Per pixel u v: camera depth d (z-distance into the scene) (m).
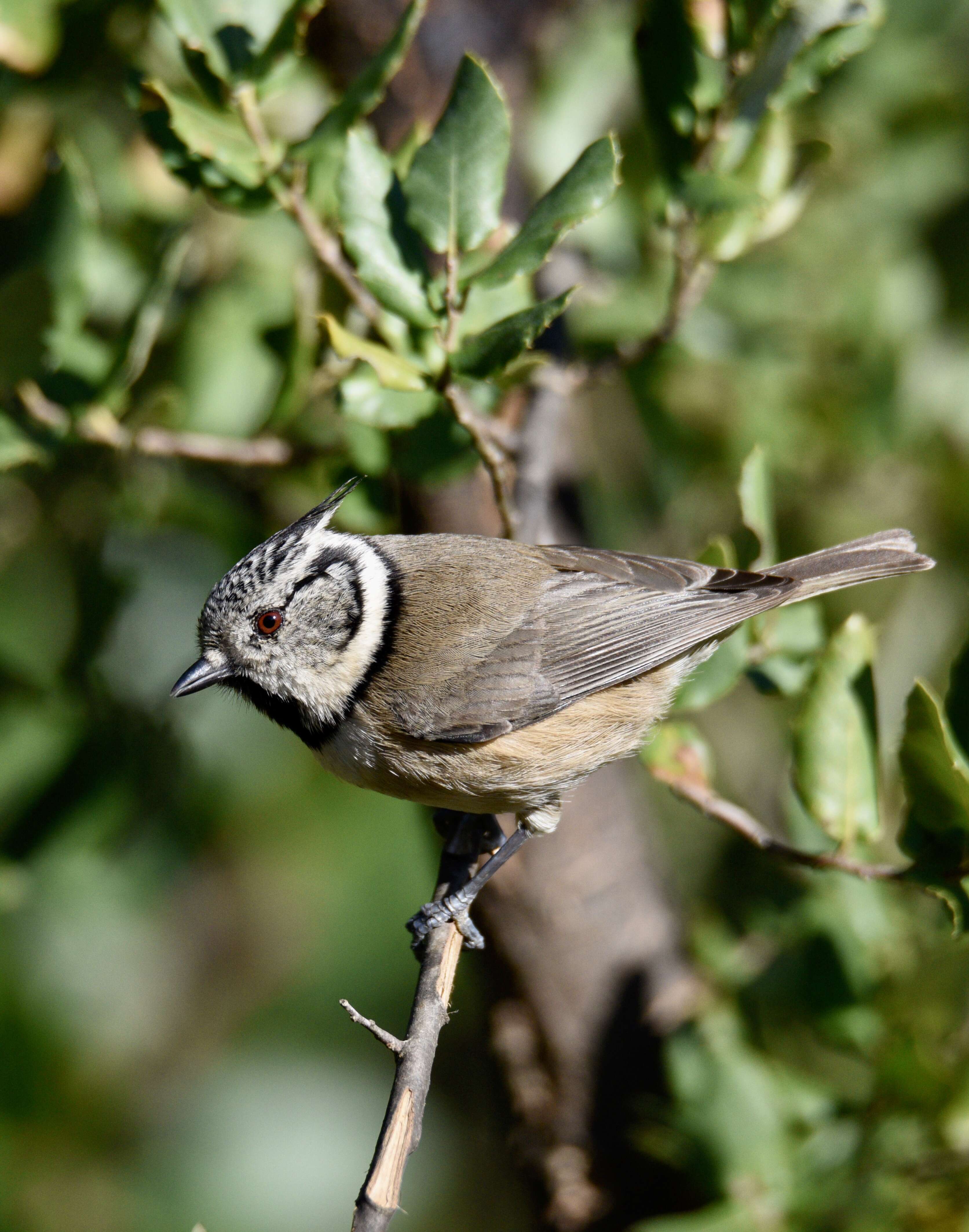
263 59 8.62
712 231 9.74
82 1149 12.65
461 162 8.37
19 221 10.06
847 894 9.97
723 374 12.66
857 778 8.66
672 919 11.44
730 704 13.63
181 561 12.83
